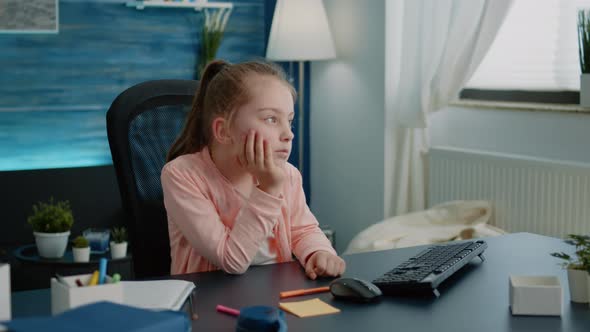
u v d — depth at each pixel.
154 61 4.02
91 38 3.86
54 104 3.81
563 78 3.34
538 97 3.44
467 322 1.22
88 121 3.90
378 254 1.71
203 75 1.69
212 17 4.12
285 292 1.38
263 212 1.52
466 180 3.52
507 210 3.32
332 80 4.22
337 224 4.27
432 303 1.32
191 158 1.65
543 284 1.31
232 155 1.62
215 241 1.53
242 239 1.52
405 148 3.84
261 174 1.52
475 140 3.69
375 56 3.89
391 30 3.82
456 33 3.37
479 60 3.36
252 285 1.44
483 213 3.36
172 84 1.89
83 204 3.62
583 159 3.16
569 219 3.05
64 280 1.12
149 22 3.99
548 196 3.13
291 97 1.57
